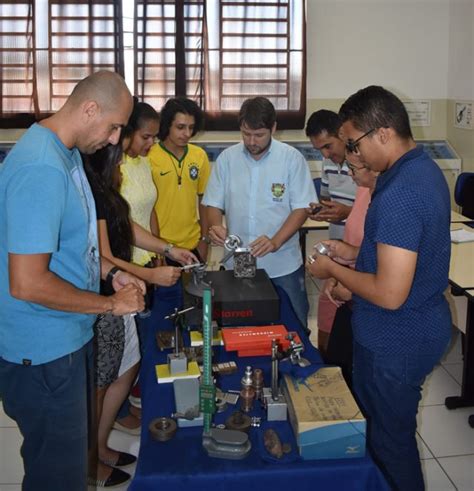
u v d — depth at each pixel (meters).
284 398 1.50
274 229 2.69
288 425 1.47
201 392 1.38
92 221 1.70
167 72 4.96
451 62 5.20
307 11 5.03
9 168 1.46
